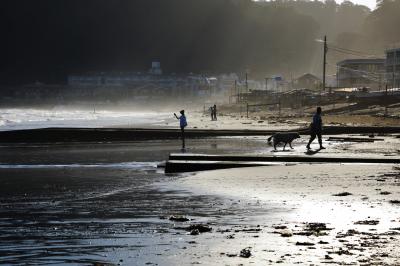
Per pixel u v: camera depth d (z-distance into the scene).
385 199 39.81
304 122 174.00
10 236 30.86
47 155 91.56
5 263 25.64
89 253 26.98
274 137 83.81
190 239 29.22
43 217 37.00
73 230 32.41
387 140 100.31
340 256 24.89
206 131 130.62
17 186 55.28
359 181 49.56
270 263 24.17
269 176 53.97
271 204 39.06
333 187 46.16
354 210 35.72
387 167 60.31
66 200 45.12
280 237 28.97
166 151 94.50
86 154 92.56
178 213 37.25
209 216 35.69
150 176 62.75
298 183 48.88
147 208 39.59
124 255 26.34
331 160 66.25
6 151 100.25
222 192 45.44
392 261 23.95
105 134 127.88
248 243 27.89
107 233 31.38
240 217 34.88
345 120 170.00
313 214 34.97
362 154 72.69
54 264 25.36
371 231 29.75
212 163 64.25
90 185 55.78
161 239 29.45
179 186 49.62
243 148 93.88
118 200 43.72
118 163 78.00
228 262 24.53
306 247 26.69
